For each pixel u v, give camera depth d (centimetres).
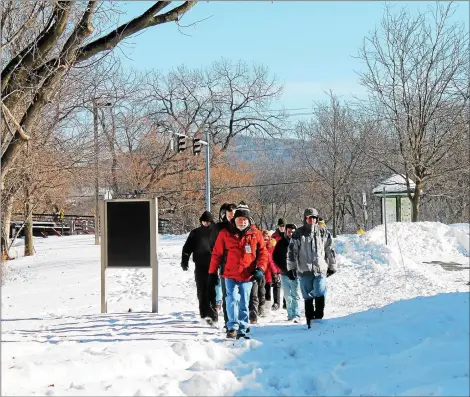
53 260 3116
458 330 764
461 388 562
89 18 1091
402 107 3734
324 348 827
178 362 796
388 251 2395
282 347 841
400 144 3709
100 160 3853
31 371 712
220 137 6488
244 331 1000
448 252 2803
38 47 1095
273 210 8025
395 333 843
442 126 3697
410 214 3981
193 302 1580
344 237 2866
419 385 612
